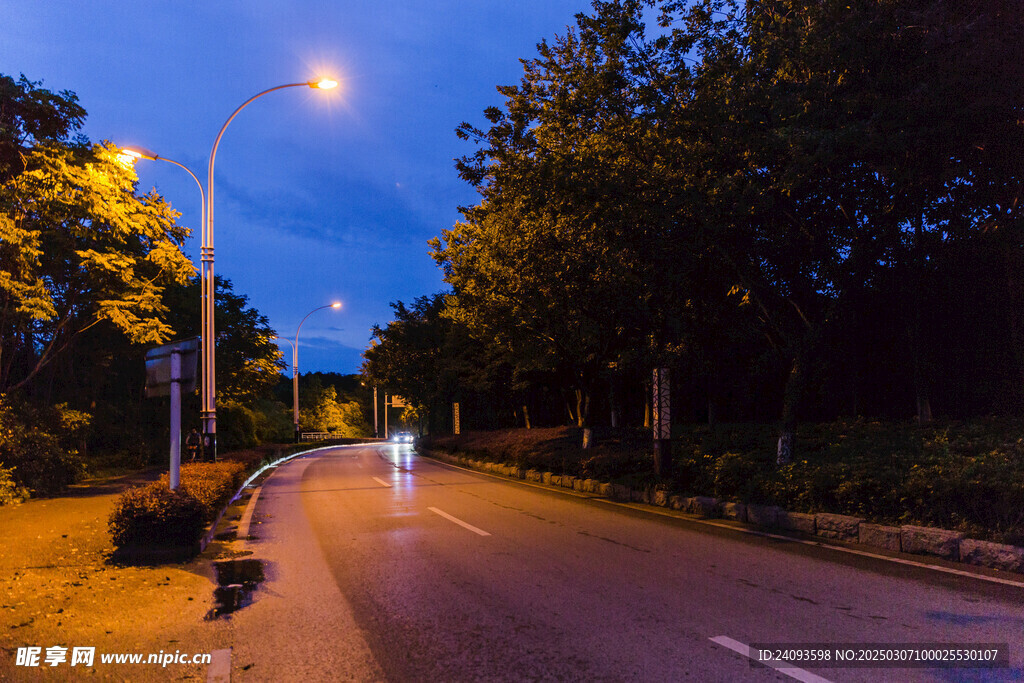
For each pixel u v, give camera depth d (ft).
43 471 46.19
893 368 50.08
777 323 39.34
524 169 41.68
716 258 37.68
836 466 31.01
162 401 96.43
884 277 43.06
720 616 16.60
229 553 26.25
